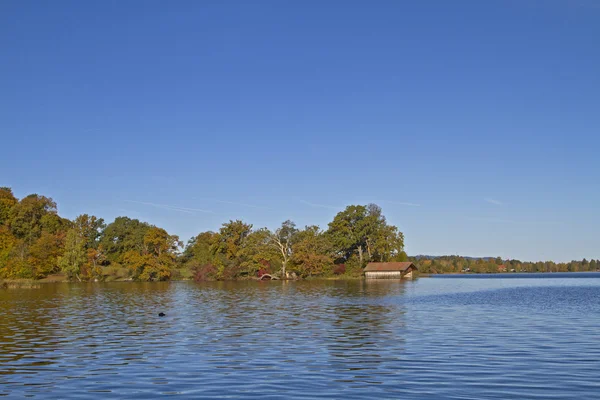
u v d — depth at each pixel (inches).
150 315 1873.8
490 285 4549.7
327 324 1553.9
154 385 812.6
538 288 3986.2
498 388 777.6
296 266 6181.1
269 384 812.0
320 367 930.7
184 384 816.9
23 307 2239.2
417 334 1321.4
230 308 2156.7
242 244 6245.1
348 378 846.5
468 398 728.3
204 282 5428.2
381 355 1037.2
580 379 828.0
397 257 6830.7
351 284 4761.3
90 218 6648.6
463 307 2134.6
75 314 1923.0
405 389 775.1
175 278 5974.4
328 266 6225.4
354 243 6638.8
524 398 726.5
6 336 1341.0
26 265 5000.0
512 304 2297.0
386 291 3472.0
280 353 1068.5
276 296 2962.6
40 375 887.1
